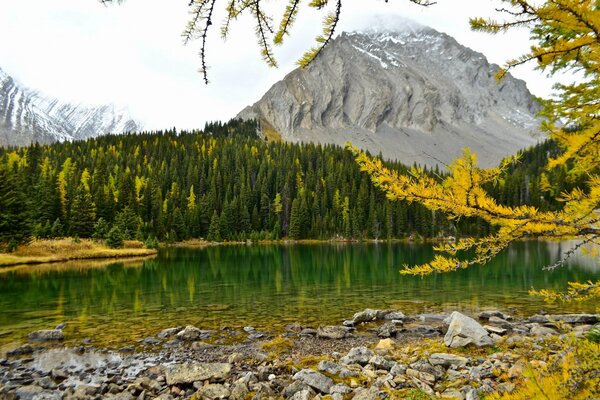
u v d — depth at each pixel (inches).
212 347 489.4
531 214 106.2
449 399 285.9
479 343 447.2
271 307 734.5
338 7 92.8
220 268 1435.8
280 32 102.3
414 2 88.4
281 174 4608.8
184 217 3592.5
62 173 3250.5
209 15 97.6
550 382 108.1
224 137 7126.0
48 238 2065.7
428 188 108.7
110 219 2751.0
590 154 118.2
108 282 1051.3
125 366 425.1
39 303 768.9
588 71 110.9
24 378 389.4
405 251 2418.8
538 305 727.7
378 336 535.8
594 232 103.0
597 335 302.5
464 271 1257.4
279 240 3772.1
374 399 302.5
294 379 356.2
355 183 4379.9
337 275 1222.3
